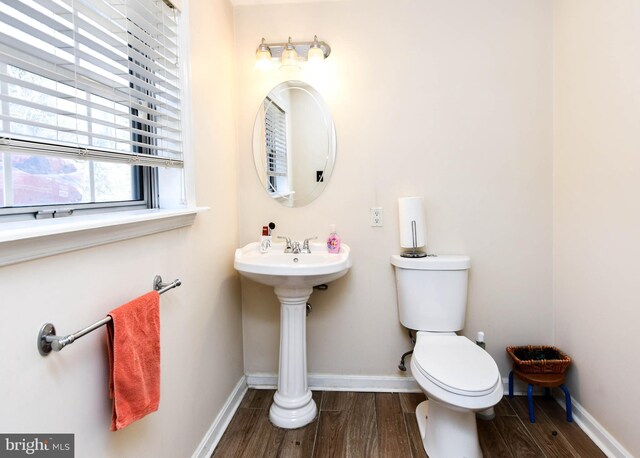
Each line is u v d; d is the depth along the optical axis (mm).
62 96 853
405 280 1902
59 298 812
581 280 1739
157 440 1206
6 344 686
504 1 1931
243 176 2113
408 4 1972
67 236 807
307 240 1982
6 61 729
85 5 915
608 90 1523
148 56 1254
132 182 1357
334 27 2012
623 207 1457
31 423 739
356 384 2119
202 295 1586
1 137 712
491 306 2021
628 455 1448
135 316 976
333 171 2057
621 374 1483
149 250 1175
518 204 1977
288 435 1721
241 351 2141
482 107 1966
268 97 2074
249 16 2053
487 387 1317
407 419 1829
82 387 881
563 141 1857
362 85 2016
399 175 2023
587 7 1646
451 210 2006
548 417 1809
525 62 1936
